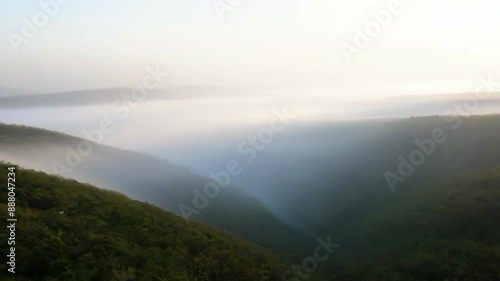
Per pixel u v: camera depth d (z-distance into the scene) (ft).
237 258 100.63
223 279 91.25
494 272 93.91
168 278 80.59
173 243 95.86
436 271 99.25
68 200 95.91
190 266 89.20
